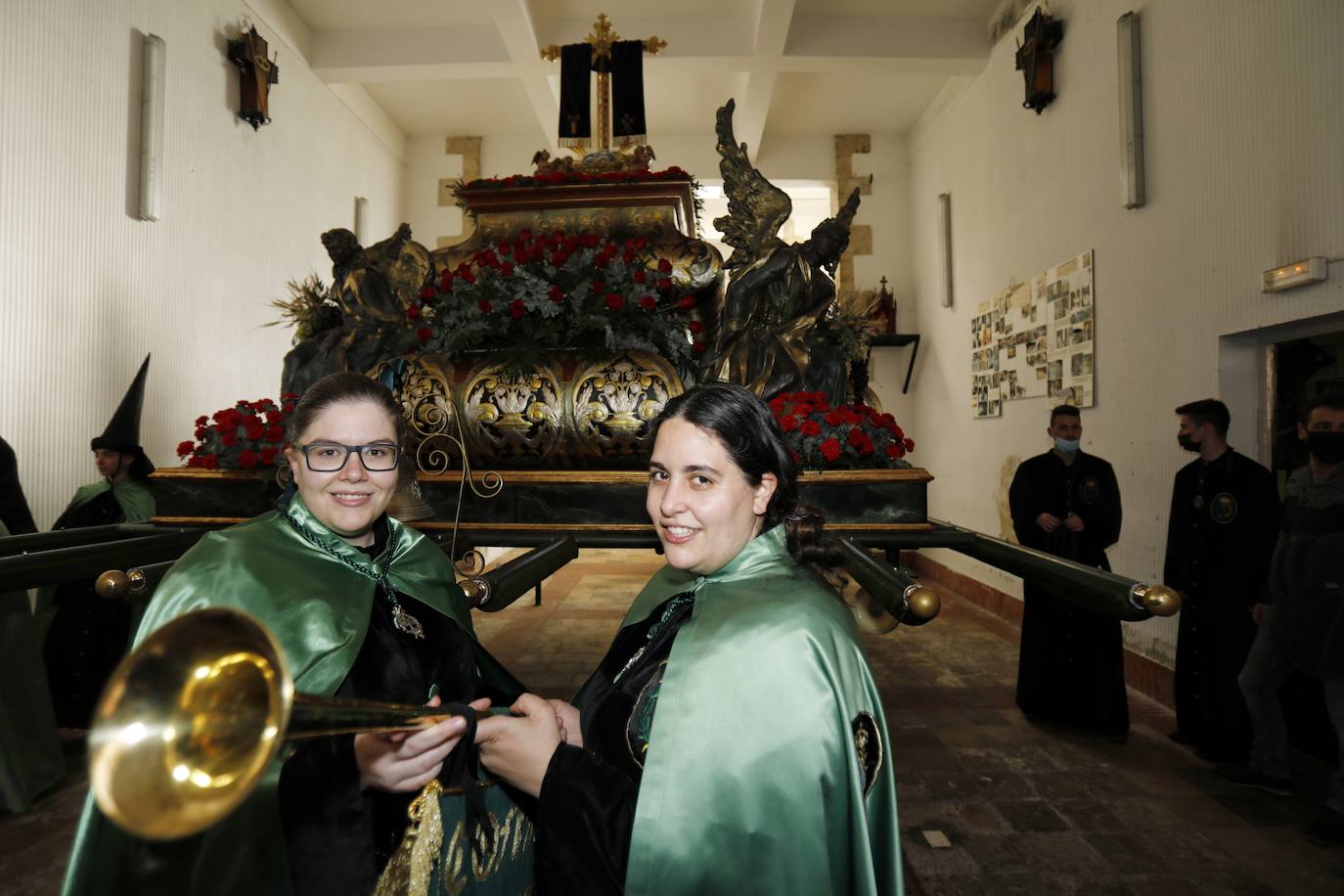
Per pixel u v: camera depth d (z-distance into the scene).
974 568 7.50
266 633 0.62
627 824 0.95
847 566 1.61
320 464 1.25
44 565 1.51
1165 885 2.57
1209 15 4.07
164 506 2.10
